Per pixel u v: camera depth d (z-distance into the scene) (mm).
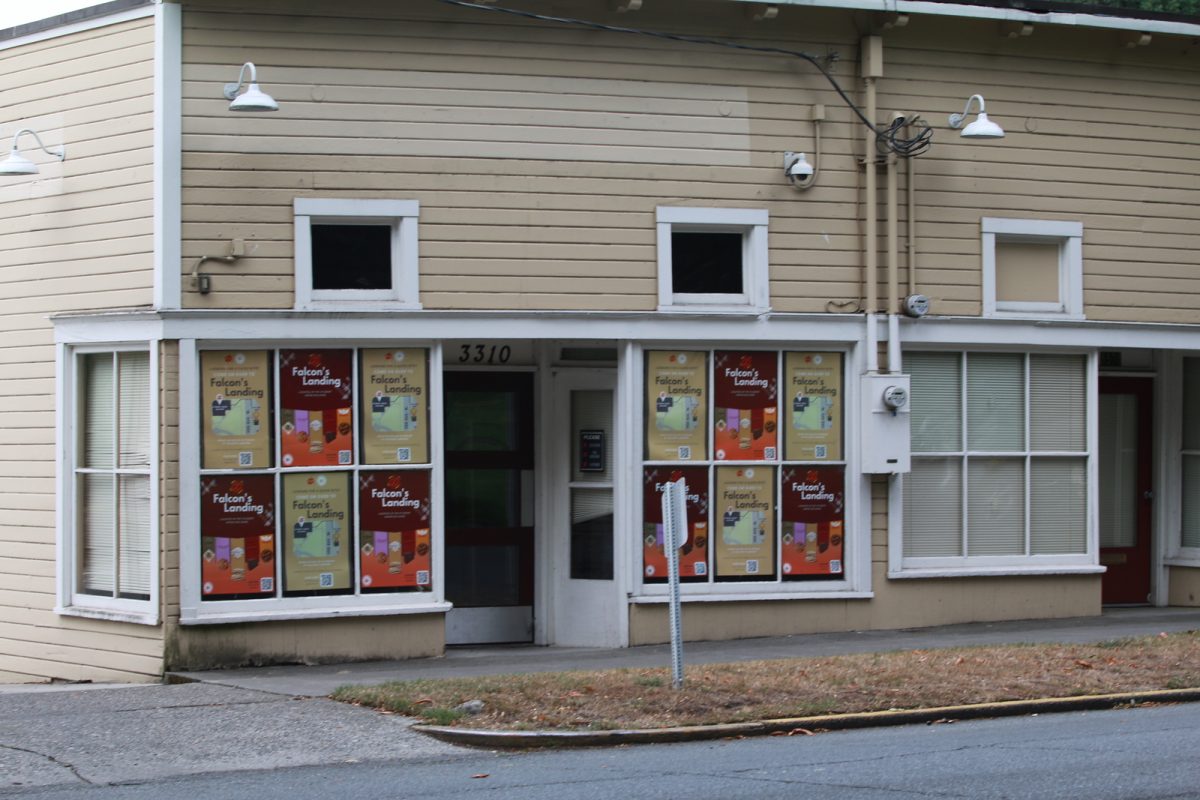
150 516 13172
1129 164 15977
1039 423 15750
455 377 14938
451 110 13742
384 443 13523
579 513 14852
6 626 14211
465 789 8453
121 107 13398
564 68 14070
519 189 13906
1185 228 16188
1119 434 17062
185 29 13102
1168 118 16141
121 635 13305
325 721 10430
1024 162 15555
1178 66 16203
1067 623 15312
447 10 13750
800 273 14727
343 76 13461
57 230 13844
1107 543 16969
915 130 15047
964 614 15328
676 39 14203
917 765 9047
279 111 13273
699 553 14484
